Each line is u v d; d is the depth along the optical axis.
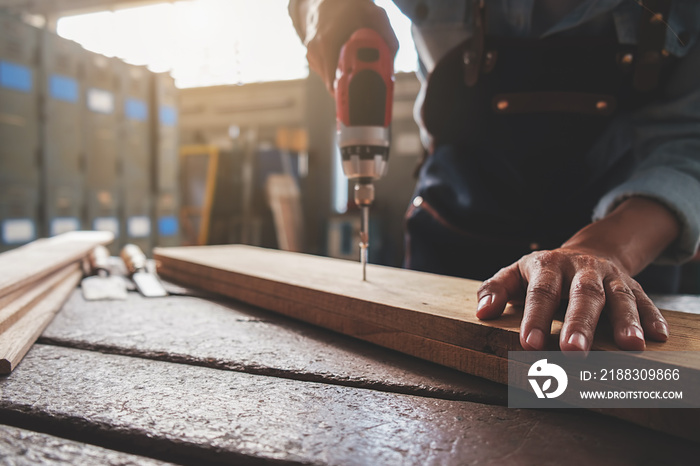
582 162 1.15
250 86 6.32
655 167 0.89
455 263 1.39
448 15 1.17
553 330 0.62
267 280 1.09
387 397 0.60
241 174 5.61
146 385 0.63
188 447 0.46
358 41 0.96
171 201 4.93
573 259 0.65
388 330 0.79
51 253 1.46
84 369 0.69
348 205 4.88
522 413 0.56
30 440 0.47
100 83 4.13
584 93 1.08
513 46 1.10
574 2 1.05
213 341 0.83
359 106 0.97
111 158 4.30
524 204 1.23
